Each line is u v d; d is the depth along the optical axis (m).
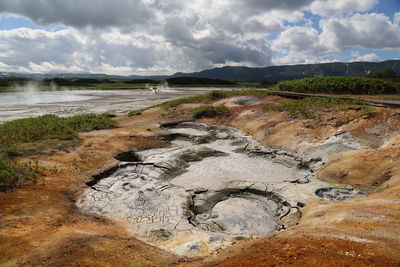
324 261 4.62
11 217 7.20
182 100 31.20
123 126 21.03
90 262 5.40
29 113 30.39
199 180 11.88
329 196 9.91
